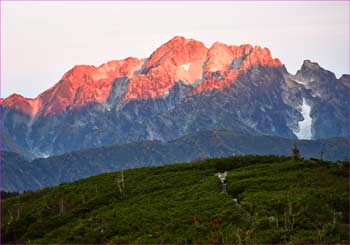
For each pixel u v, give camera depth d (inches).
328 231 6373.0
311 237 6250.0
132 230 7057.1
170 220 7106.3
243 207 7150.6
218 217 6958.7
